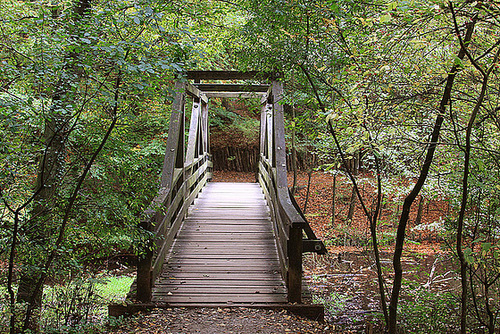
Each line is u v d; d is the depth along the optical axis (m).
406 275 7.04
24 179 3.08
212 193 9.01
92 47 2.79
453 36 3.20
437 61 3.57
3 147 2.66
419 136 3.80
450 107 2.93
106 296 6.10
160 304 3.91
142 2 3.07
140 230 3.53
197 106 7.79
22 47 3.16
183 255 5.12
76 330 3.04
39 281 3.02
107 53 2.88
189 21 5.24
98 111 3.29
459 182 3.79
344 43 3.48
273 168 6.12
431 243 8.62
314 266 8.46
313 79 4.05
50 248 2.95
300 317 3.85
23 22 2.92
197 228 6.12
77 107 3.03
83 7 3.71
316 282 7.29
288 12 3.74
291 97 4.37
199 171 8.65
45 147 2.98
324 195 13.77
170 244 5.35
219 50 7.51
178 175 5.80
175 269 4.72
